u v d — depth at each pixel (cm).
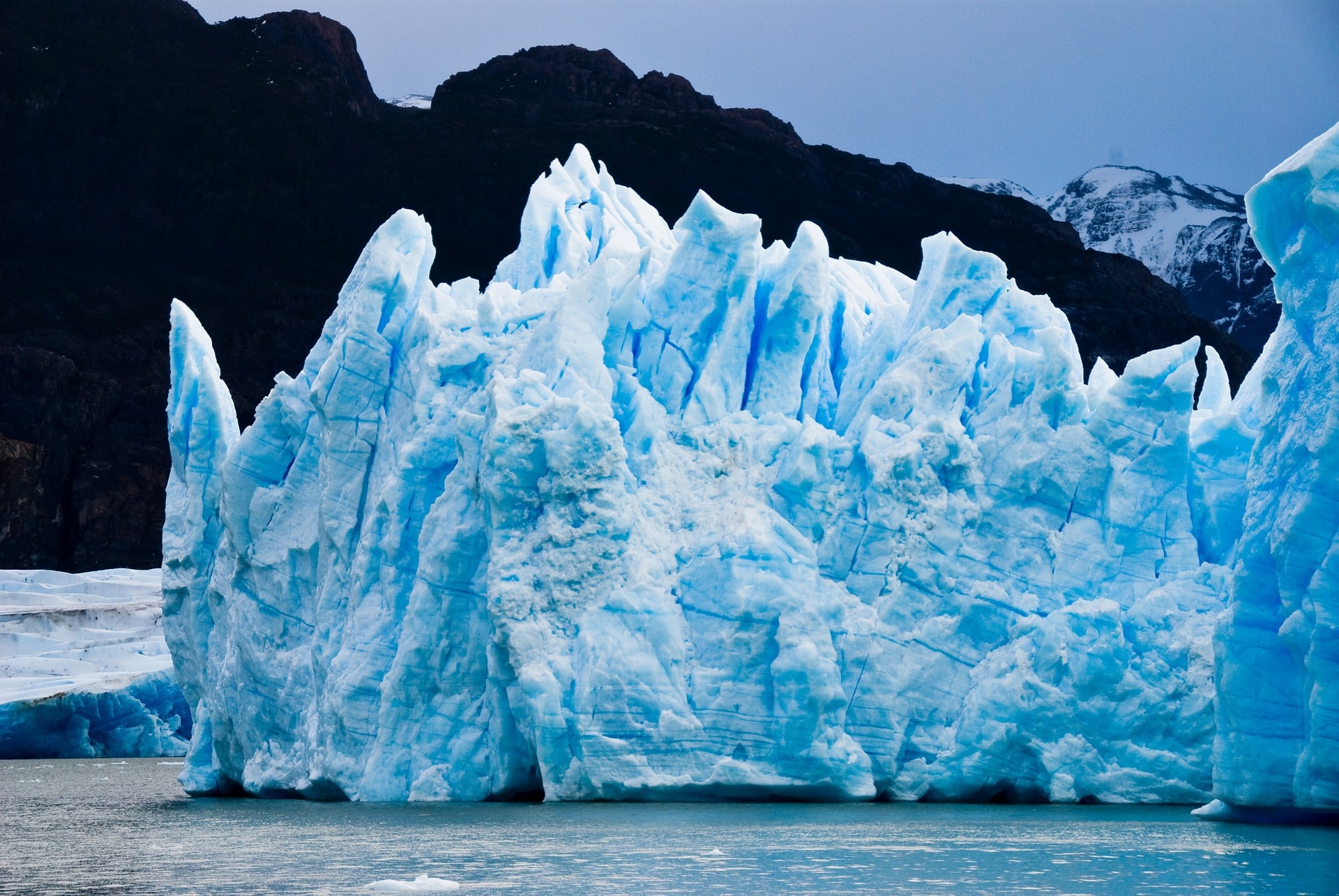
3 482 15938
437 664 5150
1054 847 3888
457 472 5247
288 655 5709
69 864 3894
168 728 10294
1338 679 3997
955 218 19975
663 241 6769
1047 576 5191
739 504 5219
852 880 3388
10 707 9681
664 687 4906
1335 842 3994
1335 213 4166
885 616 5119
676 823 4412
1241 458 5312
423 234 5834
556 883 3369
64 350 17600
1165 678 4978
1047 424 5272
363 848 4006
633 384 5362
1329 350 4138
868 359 5759
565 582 4959
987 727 4978
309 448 5825
